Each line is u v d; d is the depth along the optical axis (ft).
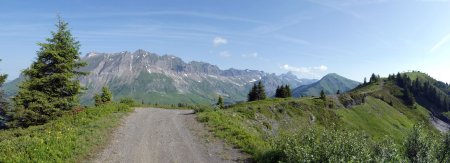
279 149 54.85
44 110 114.42
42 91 118.83
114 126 81.87
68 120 86.74
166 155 58.90
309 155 43.96
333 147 44.14
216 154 60.70
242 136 74.74
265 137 92.63
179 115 118.32
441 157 54.85
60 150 53.98
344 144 44.62
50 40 121.39
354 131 50.24
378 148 48.16
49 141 57.00
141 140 69.82
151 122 95.61
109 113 101.24
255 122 167.22
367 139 50.34
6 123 114.32
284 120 224.53
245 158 58.44
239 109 186.29
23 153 50.80
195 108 129.59
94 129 73.00
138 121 95.45
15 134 85.76
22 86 115.03
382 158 43.93
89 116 89.81
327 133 48.85
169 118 106.93
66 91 124.36
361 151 43.45
